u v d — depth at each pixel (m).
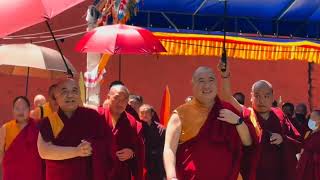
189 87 12.81
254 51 10.13
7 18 4.83
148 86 12.63
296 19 11.73
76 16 12.29
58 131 4.99
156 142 7.98
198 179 4.57
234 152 4.68
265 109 5.84
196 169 4.58
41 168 6.51
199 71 4.64
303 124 9.57
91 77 8.77
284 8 11.21
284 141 5.85
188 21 11.19
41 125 5.04
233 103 5.46
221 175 4.60
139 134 6.33
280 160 5.85
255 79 13.26
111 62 12.45
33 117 6.88
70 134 4.99
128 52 6.45
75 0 5.06
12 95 12.05
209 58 12.89
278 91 13.40
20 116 6.54
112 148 5.26
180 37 9.69
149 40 6.65
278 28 11.84
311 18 11.69
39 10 4.86
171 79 12.75
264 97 5.80
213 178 4.59
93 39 6.55
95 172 5.04
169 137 4.61
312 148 7.66
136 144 6.29
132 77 12.55
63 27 12.24
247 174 4.84
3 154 6.60
